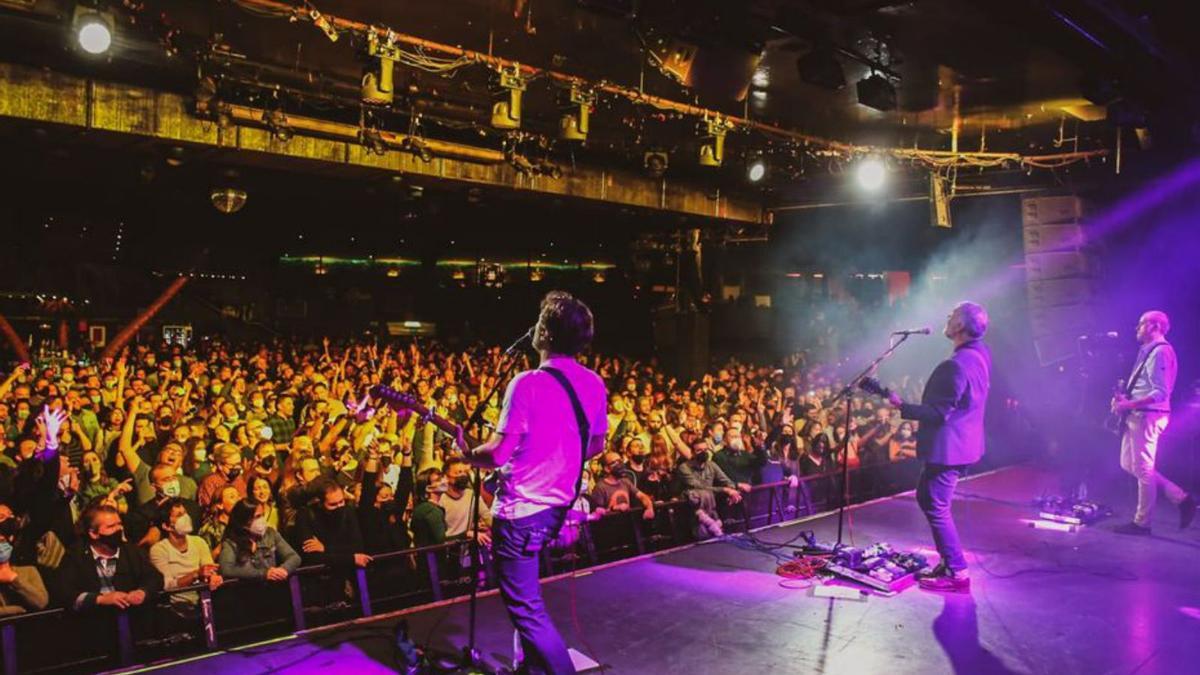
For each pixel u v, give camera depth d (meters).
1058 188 10.40
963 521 6.31
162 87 7.32
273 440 8.65
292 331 19.02
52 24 5.74
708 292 14.15
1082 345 8.66
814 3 5.50
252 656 3.67
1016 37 6.23
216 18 6.08
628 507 6.93
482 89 7.85
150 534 5.40
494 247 18.48
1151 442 5.86
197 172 9.91
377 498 5.89
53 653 4.43
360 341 17.28
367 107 7.98
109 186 13.52
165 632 4.77
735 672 3.57
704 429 9.65
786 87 7.79
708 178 11.63
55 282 15.89
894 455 10.05
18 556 4.83
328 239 18.33
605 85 7.27
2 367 13.12
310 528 5.36
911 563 4.85
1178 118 7.71
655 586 4.67
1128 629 4.07
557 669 3.08
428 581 5.86
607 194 10.39
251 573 5.04
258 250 18.59
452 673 3.48
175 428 7.26
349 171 8.70
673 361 14.55
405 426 7.92
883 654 3.77
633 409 10.02
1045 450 9.70
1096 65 6.25
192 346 16.34
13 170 10.34
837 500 9.29
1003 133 9.54
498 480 3.18
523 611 3.10
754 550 5.41
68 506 5.02
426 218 14.35
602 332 18.80
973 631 4.04
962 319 4.61
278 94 7.61
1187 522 5.96
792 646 3.85
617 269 18.11
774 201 12.78
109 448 7.20
